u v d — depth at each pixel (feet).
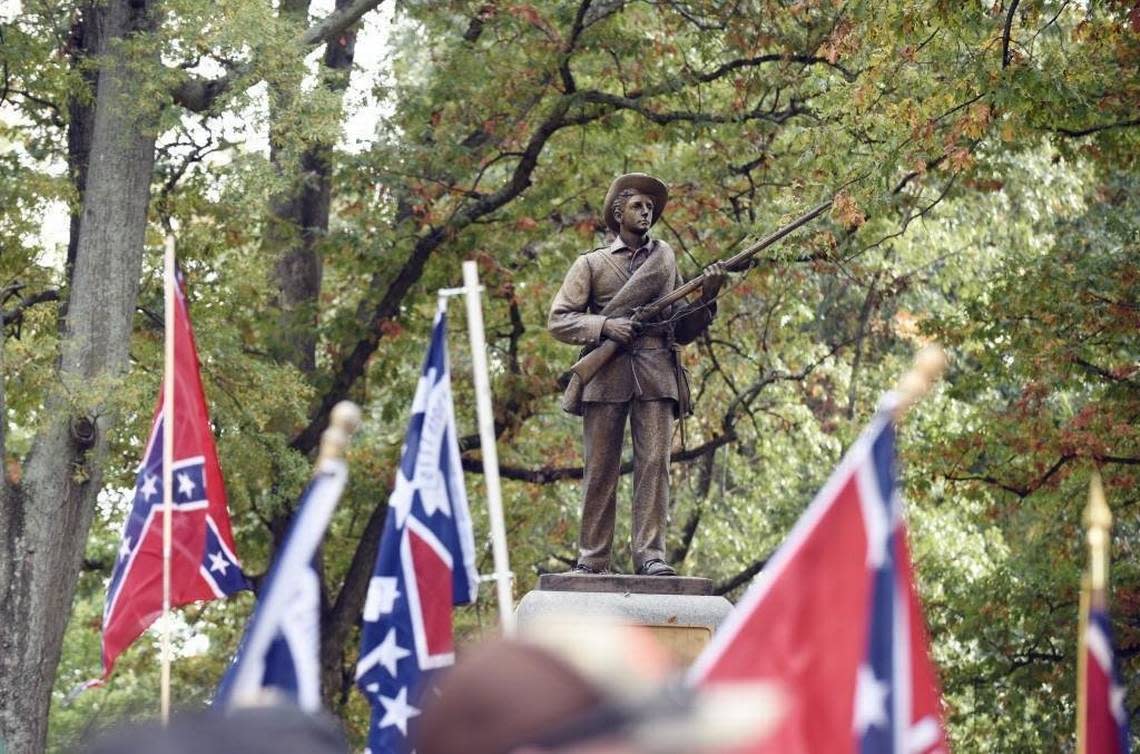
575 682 8.00
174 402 33.88
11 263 72.84
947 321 72.38
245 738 9.64
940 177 62.39
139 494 34.35
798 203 65.21
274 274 87.40
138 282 67.67
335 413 19.47
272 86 64.59
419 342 84.94
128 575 34.04
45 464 64.18
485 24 79.87
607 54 81.00
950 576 87.56
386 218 83.71
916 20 56.18
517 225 81.35
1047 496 72.18
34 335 70.38
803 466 102.53
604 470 41.32
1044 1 60.95
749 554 97.45
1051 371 68.33
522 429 90.84
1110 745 19.47
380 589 23.44
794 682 15.69
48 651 63.98
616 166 83.76
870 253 88.58
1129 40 62.80
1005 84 56.03
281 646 19.03
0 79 72.18
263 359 81.20
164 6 62.69
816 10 74.18
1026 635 84.28
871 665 15.98
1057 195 90.99
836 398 99.09
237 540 89.20
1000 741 83.10
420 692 23.12
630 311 41.09
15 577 63.57
